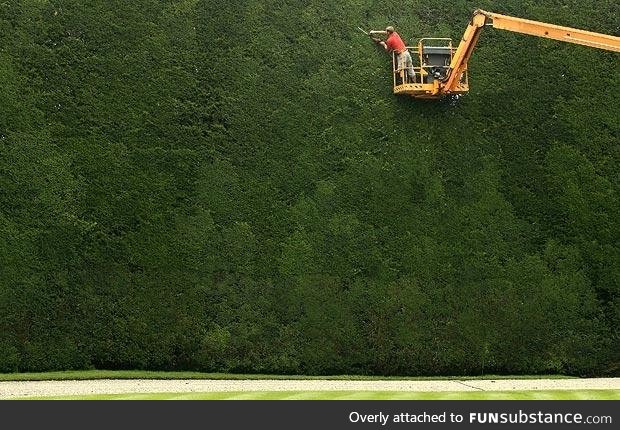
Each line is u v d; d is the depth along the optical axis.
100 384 16.59
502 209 19.81
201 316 18.14
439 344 18.89
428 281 19.12
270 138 19.23
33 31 18.44
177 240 18.31
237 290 18.41
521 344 19.20
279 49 19.80
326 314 18.61
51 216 17.75
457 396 15.41
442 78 19.55
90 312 17.64
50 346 17.34
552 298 19.48
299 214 18.97
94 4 18.98
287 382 17.42
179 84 19.06
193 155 18.78
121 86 18.67
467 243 19.48
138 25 19.12
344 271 18.88
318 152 19.36
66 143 18.11
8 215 17.58
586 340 19.39
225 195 18.75
